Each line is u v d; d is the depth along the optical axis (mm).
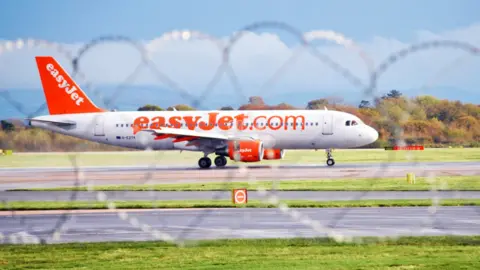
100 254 93562
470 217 125438
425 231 109938
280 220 124062
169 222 123750
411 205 143625
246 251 94125
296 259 87875
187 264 85875
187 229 115375
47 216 135125
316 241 101125
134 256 91750
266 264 84938
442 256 88500
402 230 111062
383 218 124938
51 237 109812
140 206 147250
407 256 88812
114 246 99500
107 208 146250
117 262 88000
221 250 95188
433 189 177875
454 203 145625
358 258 87938
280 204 145875
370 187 184625
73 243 102750
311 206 143125
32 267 85875
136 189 188750
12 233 114688
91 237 109375
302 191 175375
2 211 144500
